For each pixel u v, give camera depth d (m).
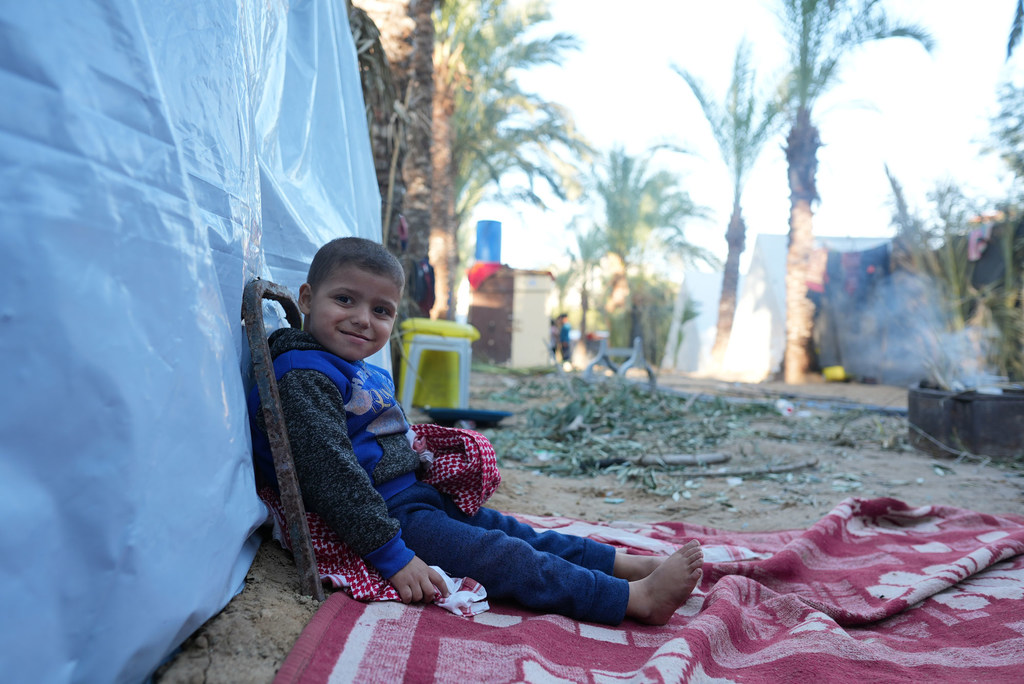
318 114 2.70
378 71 5.27
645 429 6.20
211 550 1.19
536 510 3.37
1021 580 2.10
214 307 1.27
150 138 1.08
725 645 1.51
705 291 26.20
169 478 1.07
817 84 15.95
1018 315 8.05
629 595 1.74
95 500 0.93
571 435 5.69
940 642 1.71
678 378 15.92
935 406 5.22
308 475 1.53
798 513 3.52
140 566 0.99
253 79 1.73
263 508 1.49
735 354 21.27
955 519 3.05
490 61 19.14
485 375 13.84
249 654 1.22
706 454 4.86
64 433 0.91
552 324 21.19
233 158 1.45
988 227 8.95
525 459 4.82
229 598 1.32
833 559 2.52
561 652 1.48
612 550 1.95
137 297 1.03
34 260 0.89
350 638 1.33
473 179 22.77
